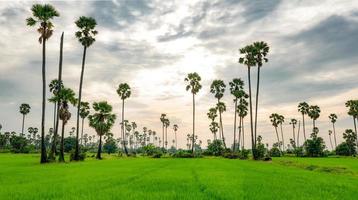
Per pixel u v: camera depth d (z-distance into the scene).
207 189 21.25
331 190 22.44
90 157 106.56
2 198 18.00
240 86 132.75
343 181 30.00
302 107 163.88
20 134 172.75
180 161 74.88
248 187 23.14
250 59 101.44
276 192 20.69
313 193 20.73
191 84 131.88
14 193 19.91
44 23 68.44
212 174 34.84
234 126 130.62
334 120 189.62
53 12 68.62
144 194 19.06
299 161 76.88
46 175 34.56
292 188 23.16
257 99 100.25
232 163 65.75
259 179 30.06
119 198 17.67
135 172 38.78
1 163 63.25
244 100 132.12
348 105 155.00
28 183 25.97
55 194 19.45
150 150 130.38
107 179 29.20
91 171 40.84
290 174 38.19
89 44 84.25
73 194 19.44
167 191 20.55
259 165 60.50
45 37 68.50
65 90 75.12
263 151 96.88
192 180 28.20
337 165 59.56
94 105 97.69
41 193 19.80
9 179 29.91
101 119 97.75
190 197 18.00
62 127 74.56
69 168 47.69
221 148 132.25
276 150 135.25
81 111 137.00
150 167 49.88
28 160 74.75
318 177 34.28
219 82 139.50
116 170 42.81
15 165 56.91
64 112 74.50
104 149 174.12
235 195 18.75
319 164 62.84
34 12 67.69
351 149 156.75
